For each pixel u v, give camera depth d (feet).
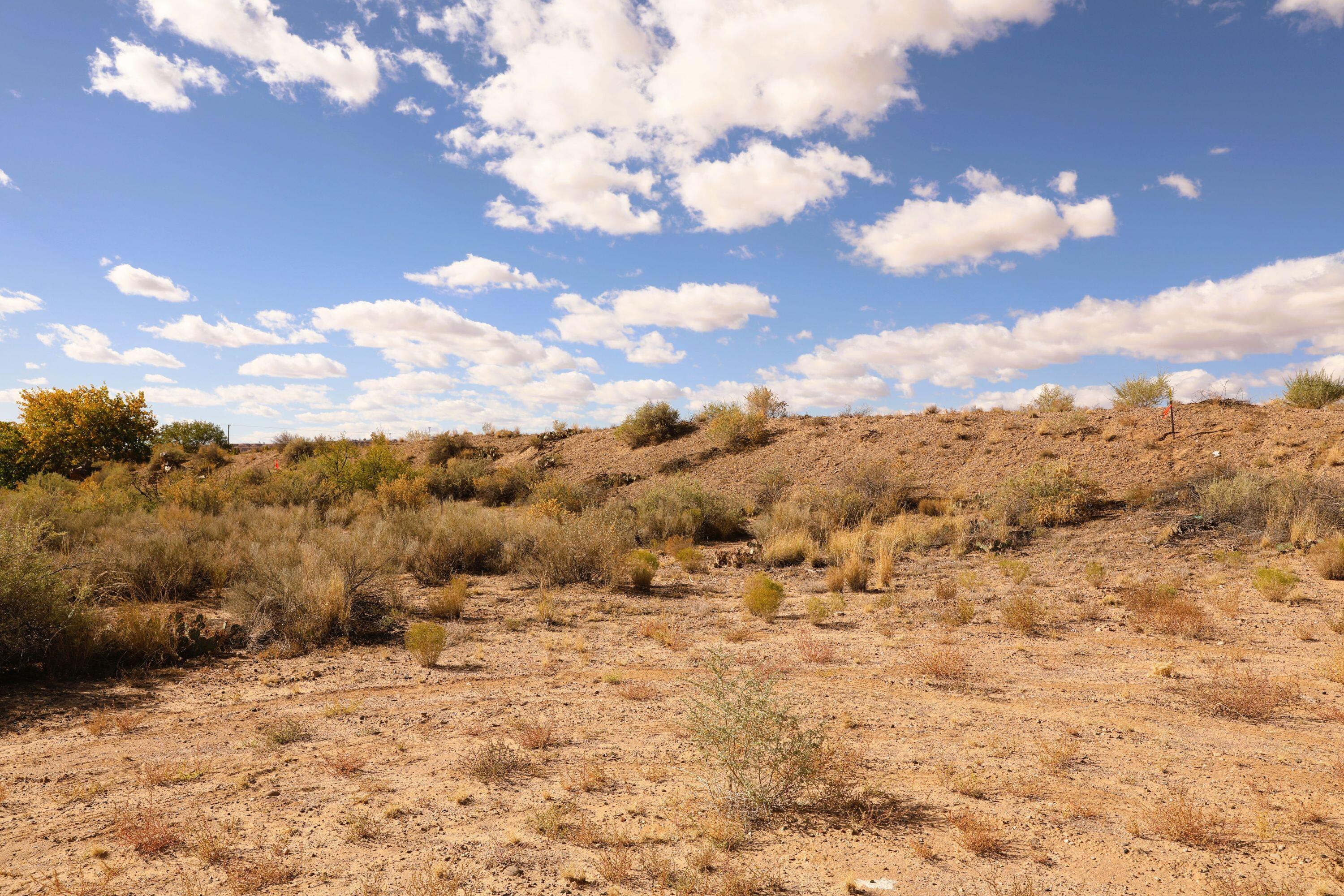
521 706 24.86
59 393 127.54
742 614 39.75
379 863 14.07
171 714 24.04
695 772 18.70
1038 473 67.62
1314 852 14.03
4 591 26.84
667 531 69.62
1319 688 25.05
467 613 39.91
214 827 15.70
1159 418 79.61
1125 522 59.31
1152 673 27.35
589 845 14.82
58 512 56.80
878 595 44.55
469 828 15.66
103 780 18.45
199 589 43.47
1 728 22.34
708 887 13.05
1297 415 71.97
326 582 35.73
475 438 139.95
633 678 28.22
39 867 13.96
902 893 12.95
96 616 30.66
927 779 18.21
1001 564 50.52
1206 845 14.48
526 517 65.36
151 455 140.26
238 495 84.89
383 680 28.09
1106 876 13.44
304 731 22.33
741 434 104.17
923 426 93.50
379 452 103.55
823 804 16.78
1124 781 17.81
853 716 23.06
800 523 66.08
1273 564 45.93
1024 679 27.30
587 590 46.70
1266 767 18.49
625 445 116.16
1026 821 15.75
